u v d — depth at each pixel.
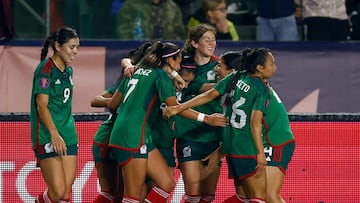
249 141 26.33
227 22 37.06
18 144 30.12
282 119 26.80
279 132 26.72
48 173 26.77
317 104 36.66
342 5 36.94
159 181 26.86
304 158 30.09
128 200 26.72
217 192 30.08
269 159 26.72
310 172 30.09
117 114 27.86
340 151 30.09
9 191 30.16
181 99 28.47
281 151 26.73
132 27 36.81
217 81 28.14
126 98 26.84
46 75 26.45
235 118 26.45
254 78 26.33
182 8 37.75
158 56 26.89
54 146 26.36
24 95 36.12
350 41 36.62
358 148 30.09
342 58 36.66
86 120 30.12
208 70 28.14
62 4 36.75
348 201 30.17
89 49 36.22
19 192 30.16
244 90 26.28
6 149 30.09
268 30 37.09
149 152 26.77
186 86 28.25
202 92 28.11
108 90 28.86
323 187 30.09
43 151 26.73
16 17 36.53
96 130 30.16
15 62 36.12
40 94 26.39
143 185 27.33
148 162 26.77
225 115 26.92
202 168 28.38
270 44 36.50
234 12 37.53
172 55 26.89
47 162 26.77
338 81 36.66
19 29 36.56
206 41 27.81
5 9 35.88
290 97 36.56
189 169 28.11
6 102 36.09
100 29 36.84
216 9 36.75
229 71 27.77
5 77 36.09
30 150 30.16
